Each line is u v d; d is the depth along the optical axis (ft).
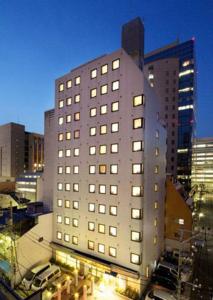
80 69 89.76
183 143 251.39
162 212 93.76
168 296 59.77
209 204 243.81
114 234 73.61
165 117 259.19
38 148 345.31
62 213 92.32
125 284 69.51
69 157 91.97
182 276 72.84
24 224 91.25
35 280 72.84
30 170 327.88
